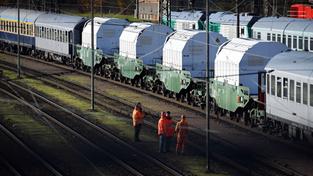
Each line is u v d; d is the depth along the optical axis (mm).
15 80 143875
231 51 99812
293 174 67062
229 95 97750
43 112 106312
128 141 84938
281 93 84312
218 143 83438
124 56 138375
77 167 71812
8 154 78000
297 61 83188
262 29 137625
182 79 113062
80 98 121312
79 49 158750
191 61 114375
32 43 189125
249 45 96500
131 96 123062
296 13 163750
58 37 170500
